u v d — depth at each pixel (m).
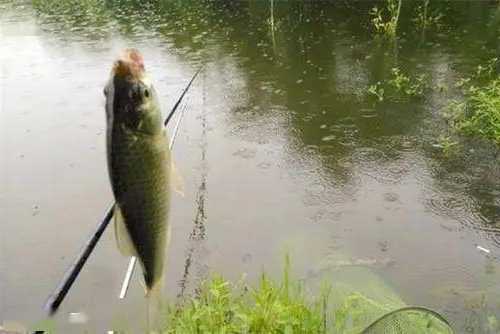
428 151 1.52
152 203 0.37
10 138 1.79
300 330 0.79
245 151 1.60
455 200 1.30
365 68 2.20
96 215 1.36
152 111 0.35
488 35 2.43
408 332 0.72
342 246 1.17
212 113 1.87
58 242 1.27
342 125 1.72
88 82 2.25
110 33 3.02
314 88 2.03
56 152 1.69
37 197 1.45
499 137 1.50
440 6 2.96
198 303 0.88
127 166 0.35
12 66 2.53
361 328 0.77
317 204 1.33
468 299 1.00
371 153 1.54
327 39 2.62
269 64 2.33
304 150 1.59
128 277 0.94
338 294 0.87
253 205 1.34
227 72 2.27
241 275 1.10
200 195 1.40
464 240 1.17
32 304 1.08
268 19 3.08
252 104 1.93
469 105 1.74
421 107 1.79
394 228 1.22
